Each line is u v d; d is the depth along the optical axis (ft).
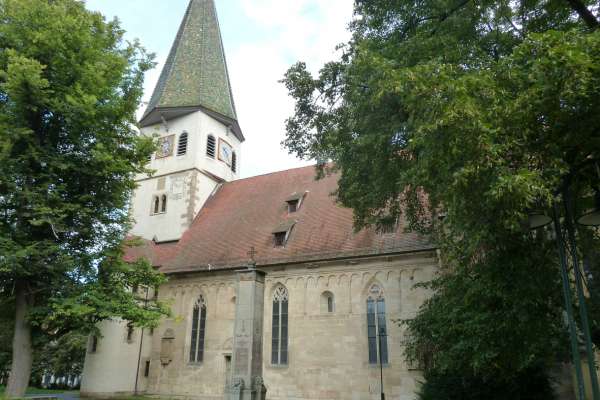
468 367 52.65
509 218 30.55
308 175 117.80
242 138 145.28
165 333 103.50
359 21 59.26
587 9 42.86
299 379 86.12
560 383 65.46
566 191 31.76
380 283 85.15
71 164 62.34
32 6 61.52
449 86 32.12
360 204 62.03
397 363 79.36
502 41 48.93
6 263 53.57
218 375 94.07
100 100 65.98
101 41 67.56
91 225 66.33
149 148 70.85
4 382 150.30
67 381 173.68
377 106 50.90
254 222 108.99
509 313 41.52
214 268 100.12
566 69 27.40
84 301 61.05
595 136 31.35
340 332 85.46
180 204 121.70
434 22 52.19
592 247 42.91
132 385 102.12
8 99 62.03
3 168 57.72
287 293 92.58
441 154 33.65
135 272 69.46
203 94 131.34
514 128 30.73
